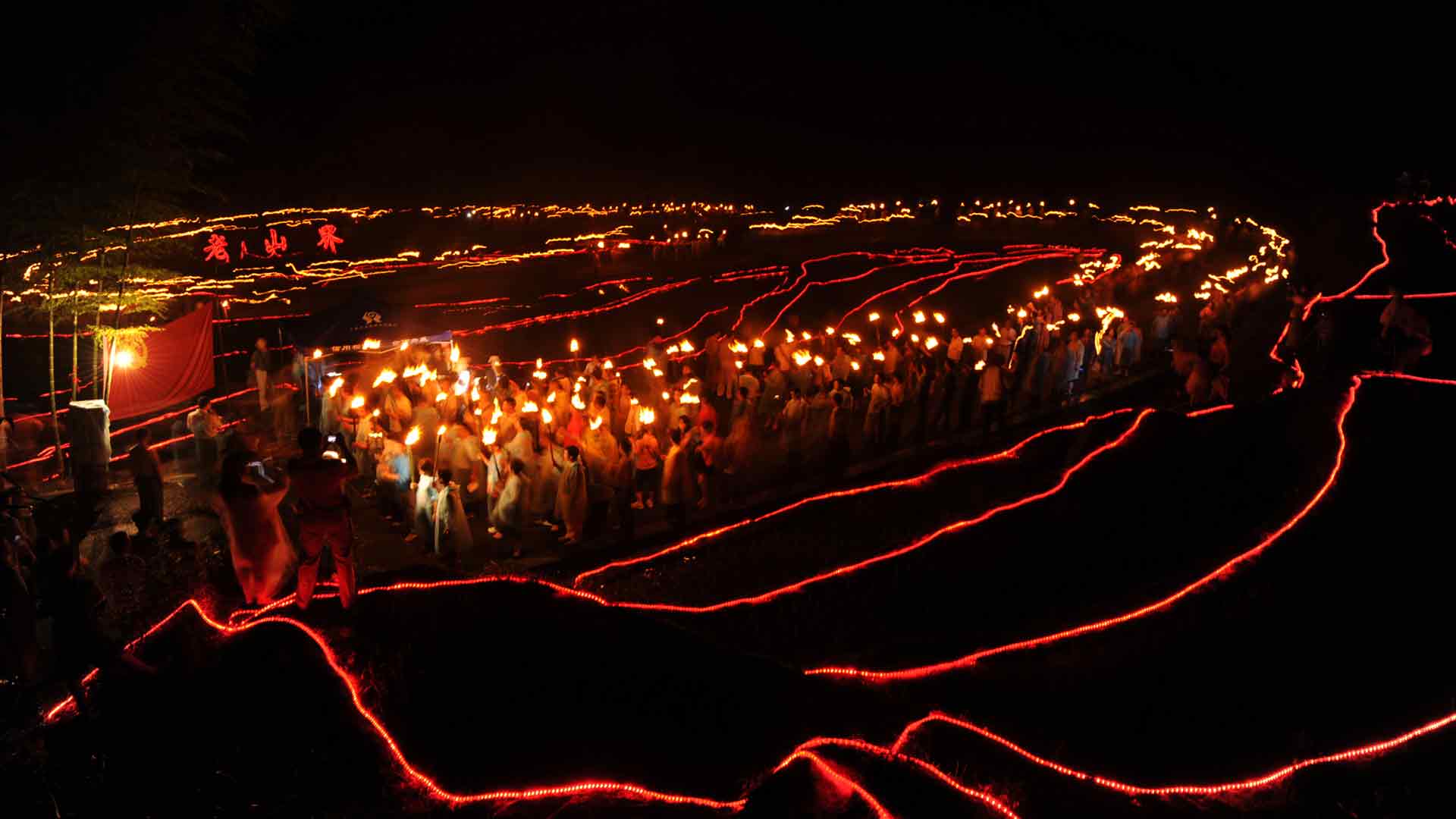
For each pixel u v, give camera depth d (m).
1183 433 21.30
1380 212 44.50
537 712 9.65
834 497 18.88
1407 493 17.97
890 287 42.97
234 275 43.25
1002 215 66.00
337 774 8.77
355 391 21.19
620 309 39.12
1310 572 15.54
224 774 8.70
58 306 21.86
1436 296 30.75
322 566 12.87
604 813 8.54
